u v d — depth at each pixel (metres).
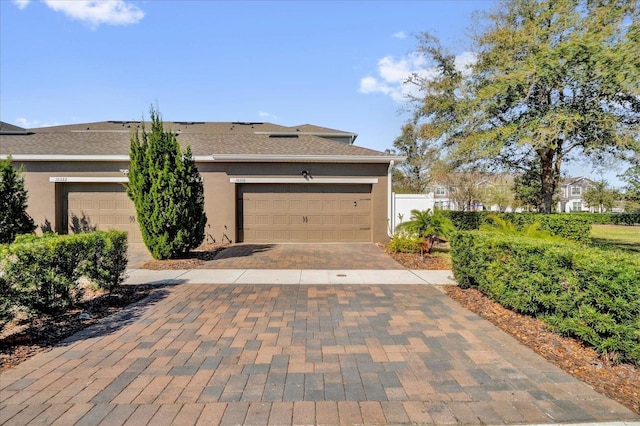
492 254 5.34
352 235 13.29
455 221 17.16
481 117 14.88
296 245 12.59
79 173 12.97
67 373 3.31
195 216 9.77
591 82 12.43
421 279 7.43
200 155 12.83
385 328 4.55
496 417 2.65
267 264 9.12
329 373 3.32
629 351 3.25
